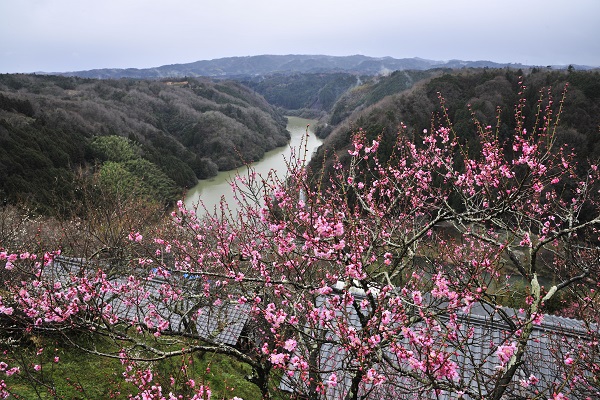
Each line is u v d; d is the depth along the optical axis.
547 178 4.57
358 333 3.76
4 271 5.70
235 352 4.84
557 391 3.46
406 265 5.13
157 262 5.33
